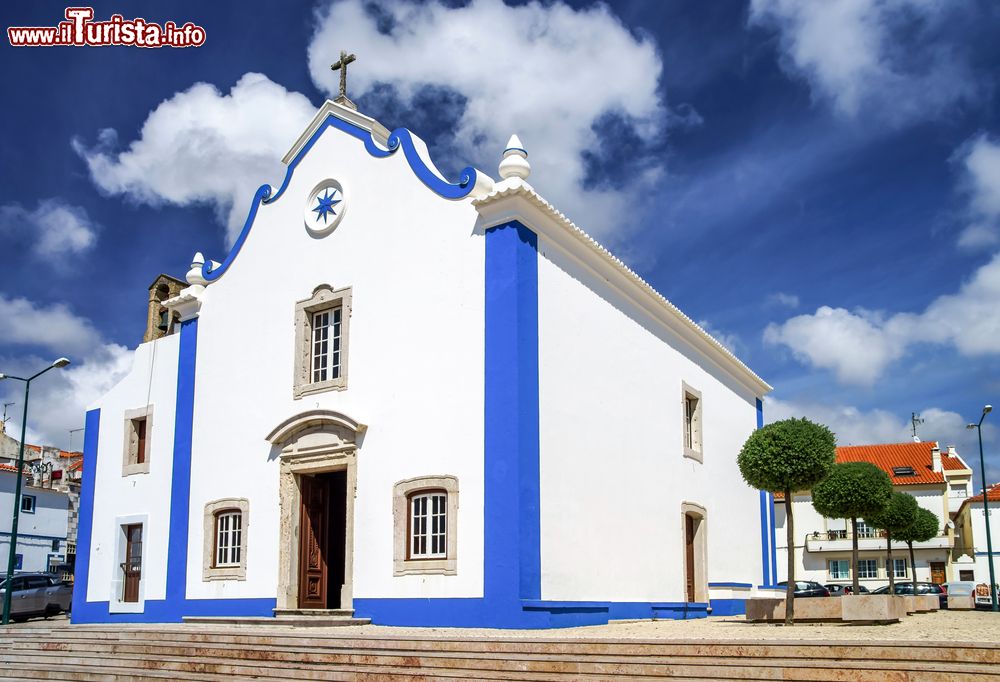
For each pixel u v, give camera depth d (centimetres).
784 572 4728
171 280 2411
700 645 909
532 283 1457
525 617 1313
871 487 1862
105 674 1220
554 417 1467
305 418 1641
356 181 1706
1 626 1569
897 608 1461
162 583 1850
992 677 782
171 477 1897
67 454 4894
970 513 4541
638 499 1720
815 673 844
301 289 1748
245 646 1164
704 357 2203
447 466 1448
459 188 1538
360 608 1502
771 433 1443
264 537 1681
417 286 1560
